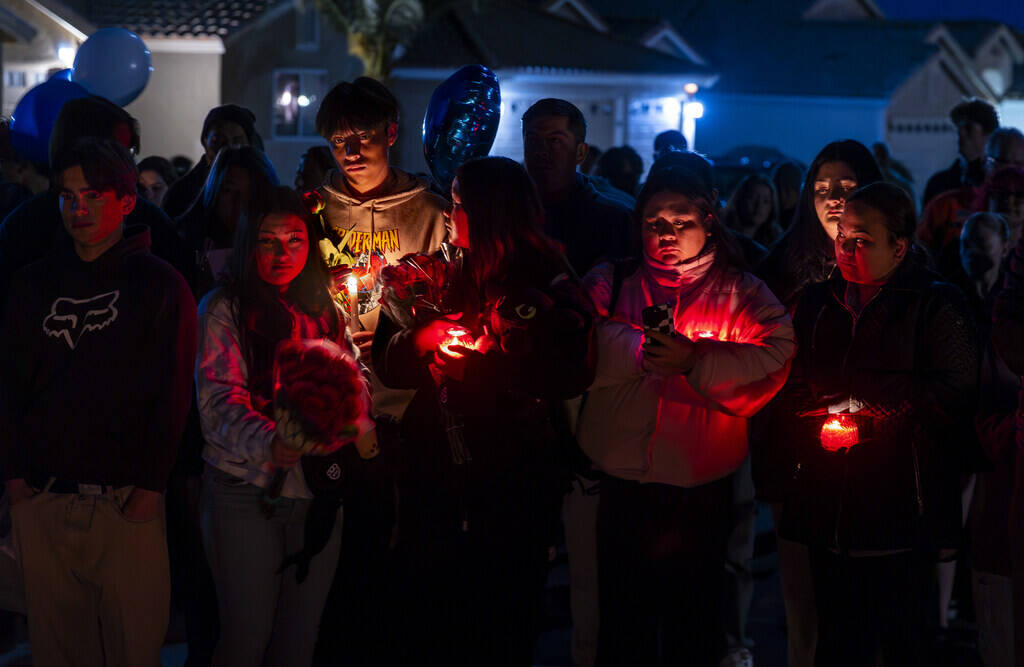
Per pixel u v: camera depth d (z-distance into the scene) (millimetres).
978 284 5227
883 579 3740
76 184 3457
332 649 4578
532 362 3324
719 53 41594
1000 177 5469
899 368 3713
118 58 6223
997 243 5152
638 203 3941
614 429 3812
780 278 4461
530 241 3422
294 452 3289
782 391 3898
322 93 26391
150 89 24875
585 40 31156
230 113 5605
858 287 3844
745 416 3736
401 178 4246
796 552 4102
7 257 4066
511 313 3291
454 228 3527
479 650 3527
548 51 30109
